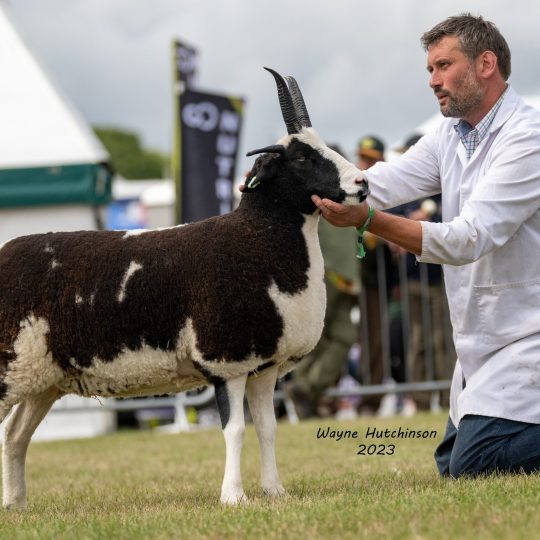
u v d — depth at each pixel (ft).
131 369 30.94
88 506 32.60
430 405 62.18
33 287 31.14
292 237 30.73
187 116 62.69
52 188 60.39
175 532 24.68
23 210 60.85
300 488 33.42
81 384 31.91
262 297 29.99
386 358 61.36
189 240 30.68
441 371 61.21
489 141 32.53
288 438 50.83
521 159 31.04
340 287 58.18
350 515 25.21
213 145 63.05
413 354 61.57
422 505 25.84
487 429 31.53
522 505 24.98
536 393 31.35
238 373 30.30
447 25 32.27
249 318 29.89
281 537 23.40
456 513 24.38
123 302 30.55
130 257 30.83
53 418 62.64
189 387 32.01
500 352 32.17
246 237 30.40
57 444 55.47
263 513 26.43
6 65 63.62
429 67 32.78
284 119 31.42
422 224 30.48
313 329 31.04
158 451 50.01
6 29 65.05
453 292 33.09
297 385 59.77
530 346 31.55
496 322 32.14
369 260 61.21
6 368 31.12
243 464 43.04
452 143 34.12
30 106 62.34
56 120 62.03
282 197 30.86
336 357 59.31
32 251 31.60
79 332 30.94
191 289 30.14
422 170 35.14
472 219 30.66
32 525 27.84
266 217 30.76
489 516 23.89
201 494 34.06
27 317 31.12
